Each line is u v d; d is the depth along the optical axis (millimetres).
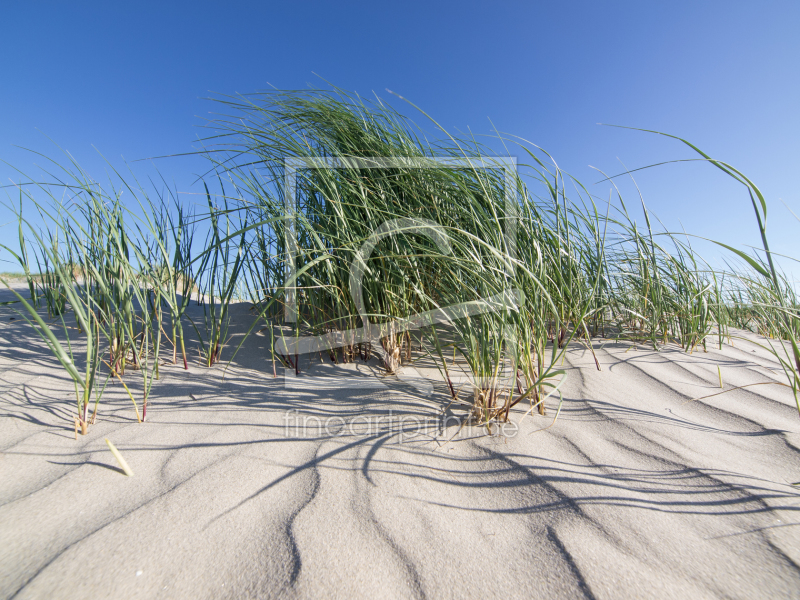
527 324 1271
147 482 905
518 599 629
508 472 952
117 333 1587
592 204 1833
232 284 1673
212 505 833
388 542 742
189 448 1048
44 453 1009
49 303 2258
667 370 1631
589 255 2094
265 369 1613
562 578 664
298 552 713
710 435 1118
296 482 917
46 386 1403
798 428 1138
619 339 2080
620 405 1303
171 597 626
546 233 1724
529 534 762
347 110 1816
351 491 886
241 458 1005
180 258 1905
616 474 938
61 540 731
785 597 618
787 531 749
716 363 1723
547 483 906
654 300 2066
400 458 1014
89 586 641
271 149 1680
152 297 2066
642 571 672
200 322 2193
